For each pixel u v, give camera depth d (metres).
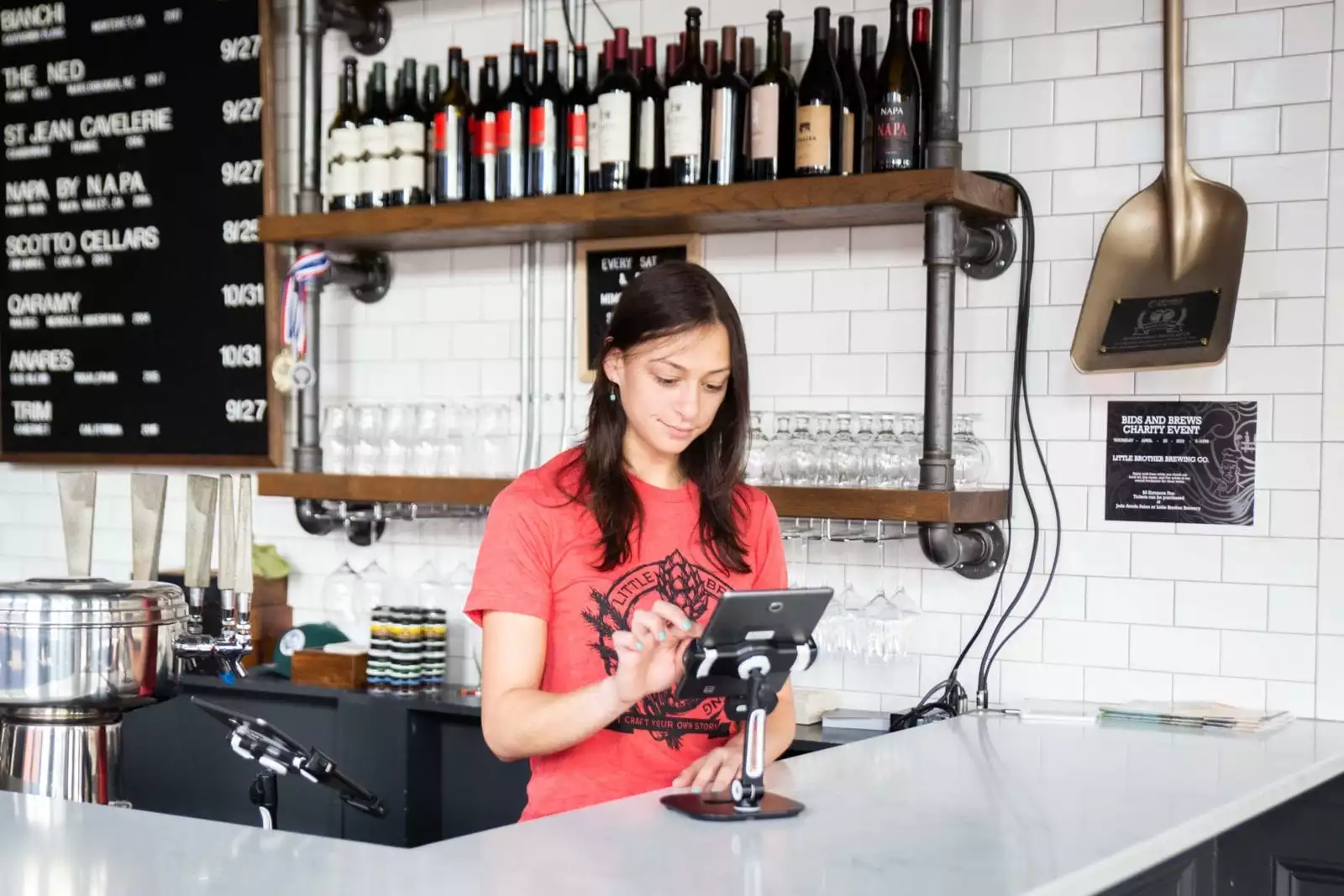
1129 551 3.11
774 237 3.47
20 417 4.45
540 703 1.90
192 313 4.16
